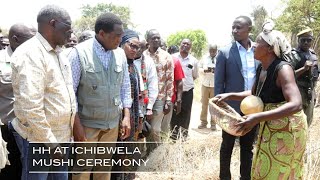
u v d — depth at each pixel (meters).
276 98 3.01
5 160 2.84
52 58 2.96
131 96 4.23
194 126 9.05
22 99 2.78
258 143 3.17
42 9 2.94
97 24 3.45
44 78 2.88
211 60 8.46
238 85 4.31
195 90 13.20
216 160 5.28
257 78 3.30
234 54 4.33
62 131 3.07
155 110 5.51
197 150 5.62
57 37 2.95
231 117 2.92
